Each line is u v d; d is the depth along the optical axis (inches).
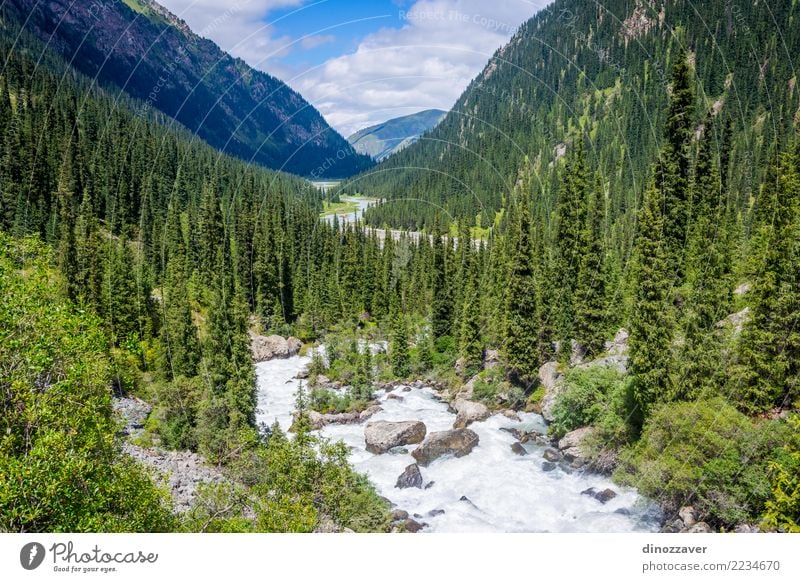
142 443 1884.8
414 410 2605.8
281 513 999.0
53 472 716.7
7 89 5895.7
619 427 1731.1
